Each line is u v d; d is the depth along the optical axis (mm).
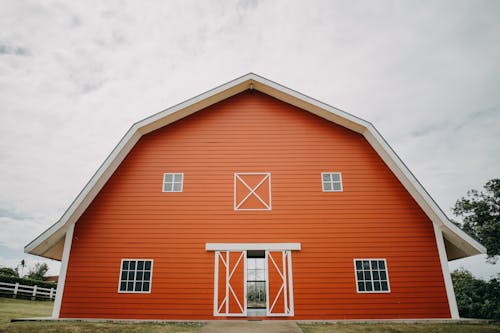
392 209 11359
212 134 12531
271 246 10945
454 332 8320
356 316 10180
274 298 10422
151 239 11125
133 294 10492
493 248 17734
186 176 11953
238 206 11484
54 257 12297
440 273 10555
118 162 11852
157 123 12375
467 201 18828
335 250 10906
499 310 12102
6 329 8281
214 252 10938
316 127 12609
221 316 10219
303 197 11594
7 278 22484
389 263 10734
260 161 12133
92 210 11430
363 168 11945
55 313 10203
